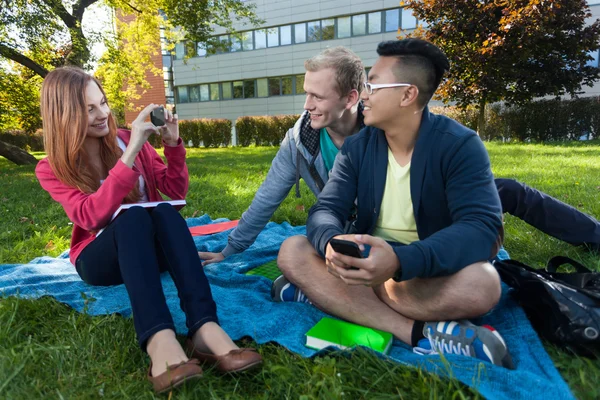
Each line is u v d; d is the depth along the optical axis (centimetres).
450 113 1542
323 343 163
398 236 189
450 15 1099
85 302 204
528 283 170
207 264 266
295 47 2209
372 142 187
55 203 521
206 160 1146
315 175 241
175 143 223
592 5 1638
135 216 168
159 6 1390
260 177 703
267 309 198
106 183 180
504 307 189
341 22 2089
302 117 235
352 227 207
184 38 1523
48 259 295
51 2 1099
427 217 178
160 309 153
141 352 166
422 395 131
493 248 166
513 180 238
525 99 1257
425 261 145
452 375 136
